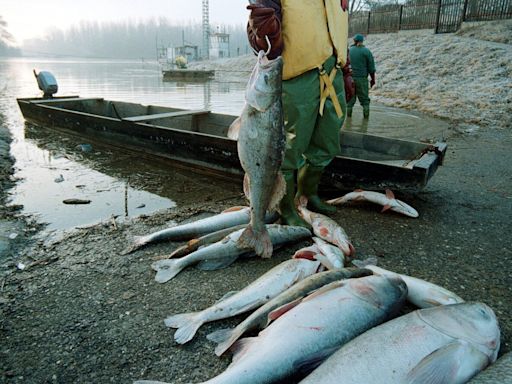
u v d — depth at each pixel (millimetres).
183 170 6648
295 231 3918
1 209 5109
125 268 3502
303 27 3637
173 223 4531
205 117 8258
